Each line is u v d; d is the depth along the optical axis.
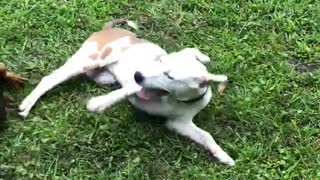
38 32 3.15
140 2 3.33
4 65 2.80
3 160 2.62
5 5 3.26
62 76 2.82
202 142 2.65
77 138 2.70
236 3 3.35
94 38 2.89
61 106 2.81
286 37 3.20
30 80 2.93
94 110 2.60
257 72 3.01
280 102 2.88
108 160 2.62
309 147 2.70
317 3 3.36
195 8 3.32
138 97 2.65
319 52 3.13
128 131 2.72
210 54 3.08
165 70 2.55
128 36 2.88
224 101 2.85
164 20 3.25
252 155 2.65
